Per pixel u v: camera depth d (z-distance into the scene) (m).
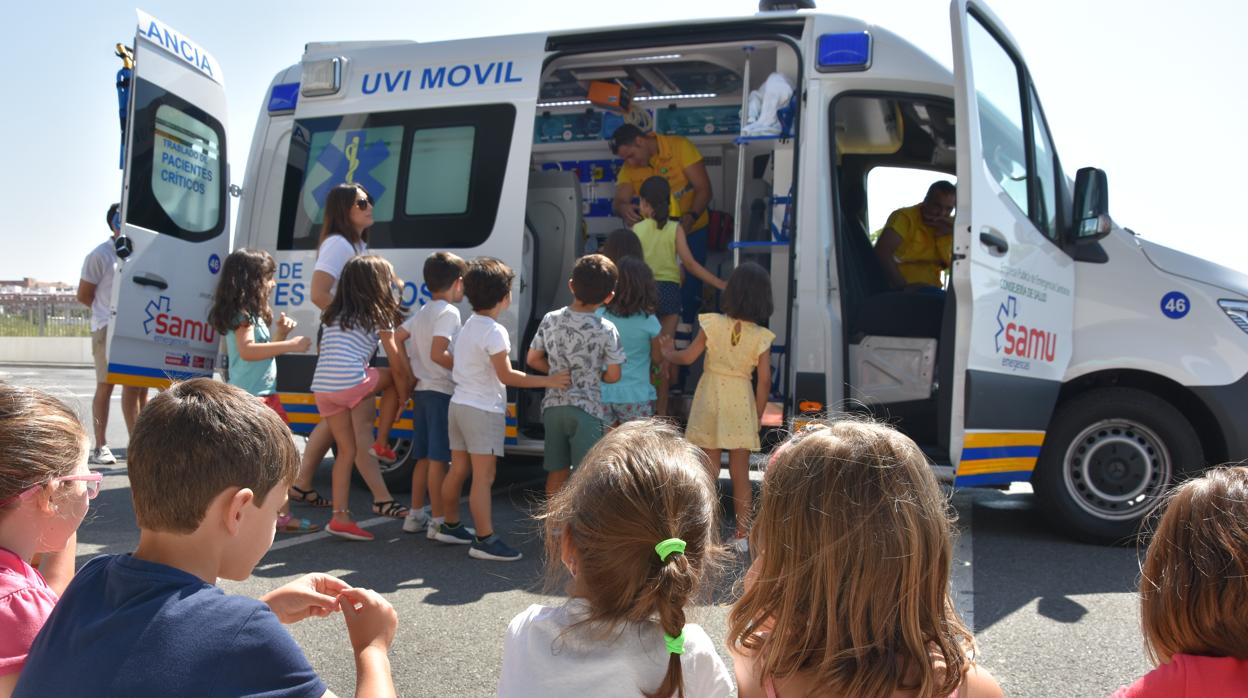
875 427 1.73
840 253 5.46
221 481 1.59
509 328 5.74
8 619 1.71
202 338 6.60
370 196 6.15
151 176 6.15
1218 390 4.92
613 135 7.01
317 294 5.20
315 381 5.05
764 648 1.68
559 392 4.77
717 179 7.49
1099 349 5.11
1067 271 5.16
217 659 1.43
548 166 8.02
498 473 7.38
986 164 4.72
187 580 1.54
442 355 4.91
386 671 1.76
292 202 6.33
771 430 5.50
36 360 22.41
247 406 1.69
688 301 6.71
